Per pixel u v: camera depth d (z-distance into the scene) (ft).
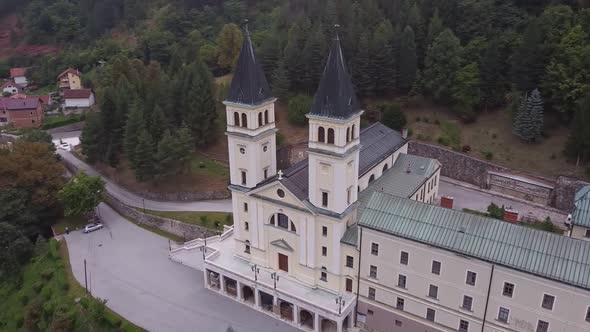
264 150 237.25
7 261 300.61
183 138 347.56
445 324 203.82
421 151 364.17
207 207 333.42
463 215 200.13
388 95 404.77
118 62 521.24
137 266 282.97
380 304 218.59
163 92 402.11
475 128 366.22
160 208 337.11
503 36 371.35
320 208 218.38
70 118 544.21
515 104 348.59
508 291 183.93
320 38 407.85
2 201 322.75
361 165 266.98
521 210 304.09
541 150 333.83
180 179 361.30
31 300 274.57
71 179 357.41
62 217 349.41
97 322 238.48
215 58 547.90
